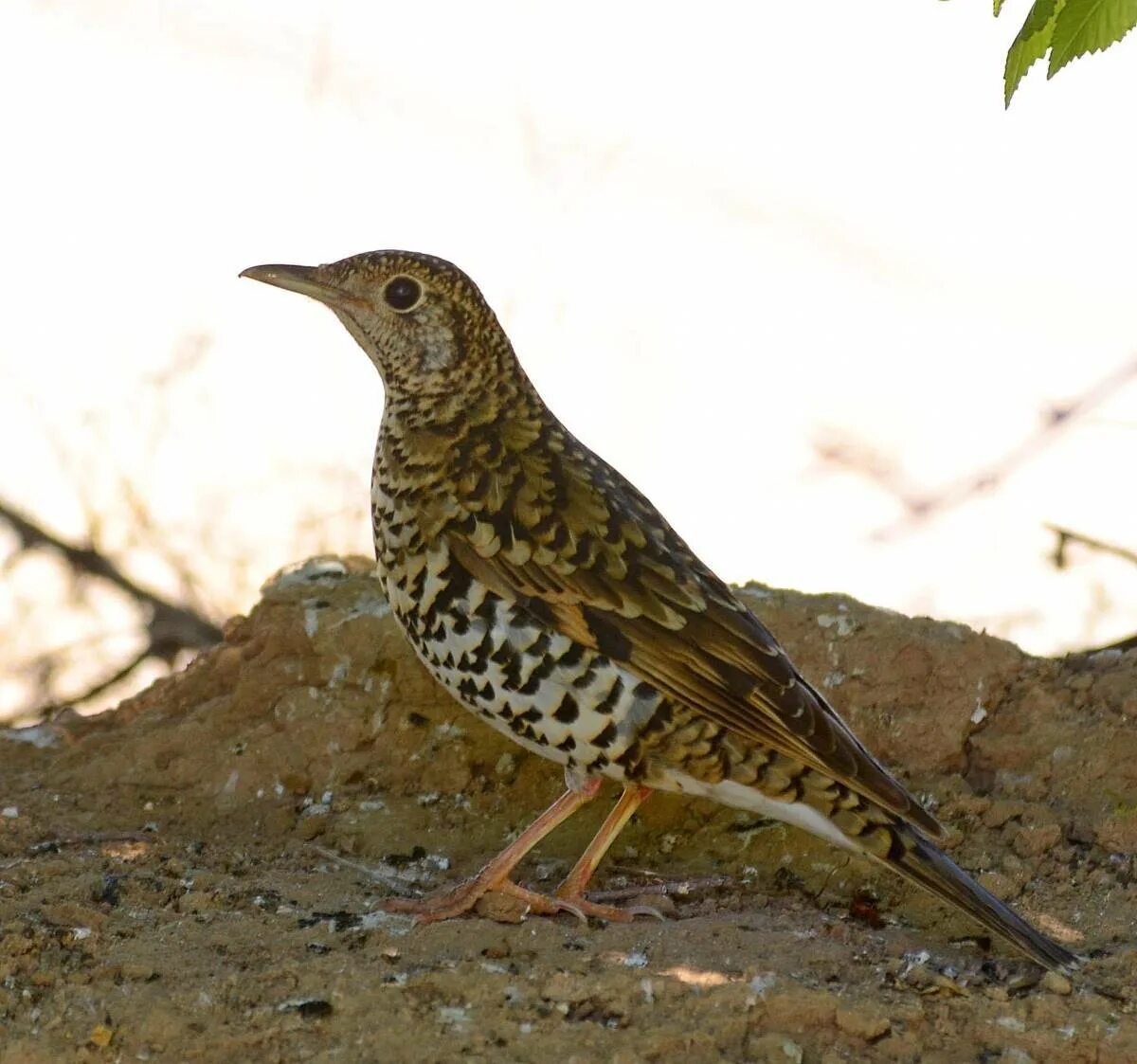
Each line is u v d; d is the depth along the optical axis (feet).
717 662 35.78
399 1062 30.53
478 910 36.40
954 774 41.27
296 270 39.09
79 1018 31.83
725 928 35.32
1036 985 33.96
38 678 64.28
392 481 37.99
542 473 37.50
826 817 35.63
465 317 38.19
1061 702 41.78
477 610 36.86
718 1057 30.91
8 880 37.35
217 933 35.06
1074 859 38.60
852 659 42.11
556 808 37.04
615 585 36.27
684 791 36.81
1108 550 51.57
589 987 32.17
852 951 34.88
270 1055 30.91
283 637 43.60
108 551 63.87
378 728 42.39
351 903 37.04
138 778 42.63
